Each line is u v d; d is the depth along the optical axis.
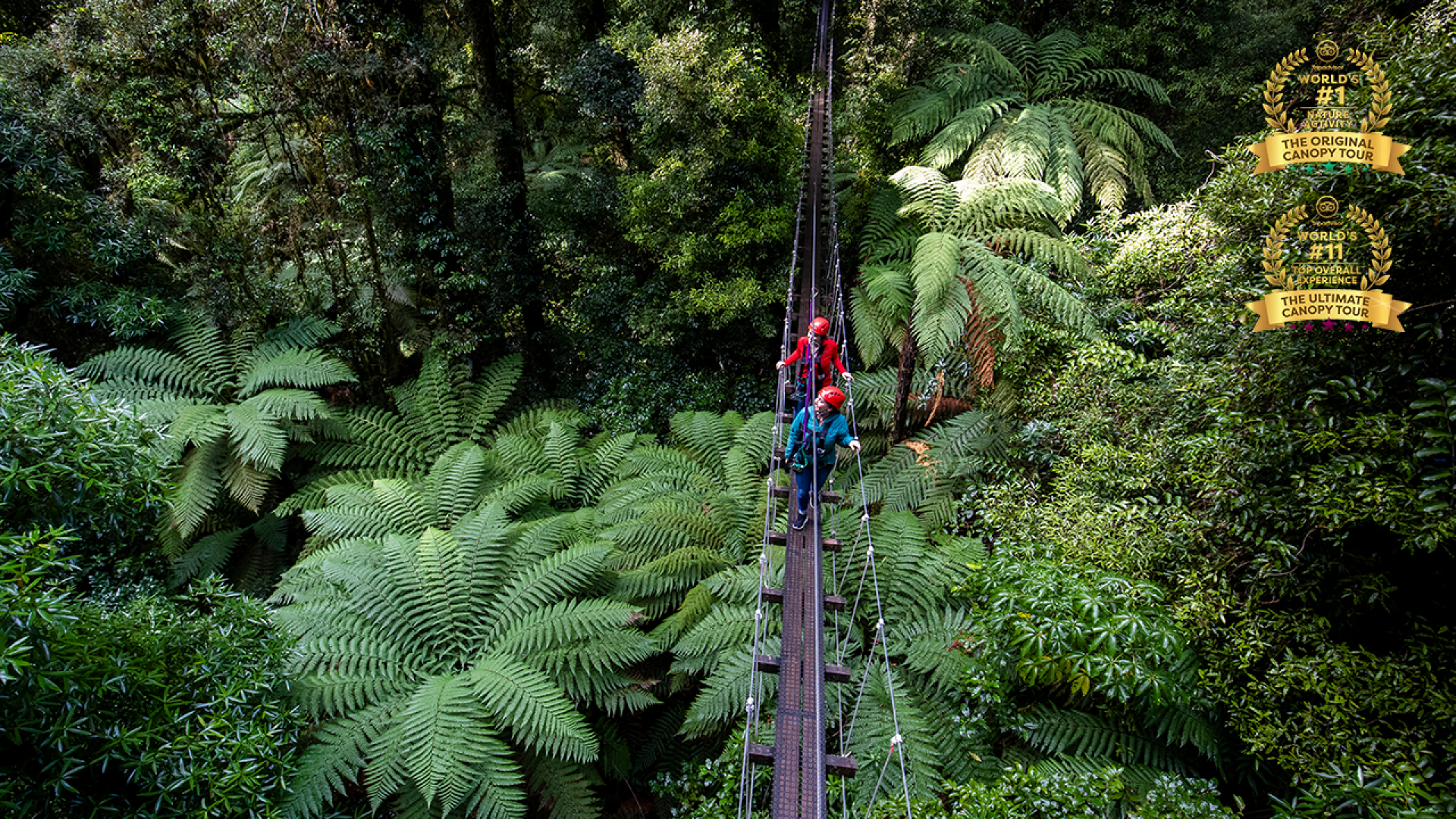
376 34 8.62
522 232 11.32
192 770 3.62
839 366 5.80
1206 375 4.59
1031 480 6.08
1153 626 3.91
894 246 9.23
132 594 5.27
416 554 6.38
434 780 4.62
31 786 3.25
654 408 10.30
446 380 9.40
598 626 5.75
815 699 3.54
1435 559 3.67
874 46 10.45
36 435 3.61
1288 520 3.81
